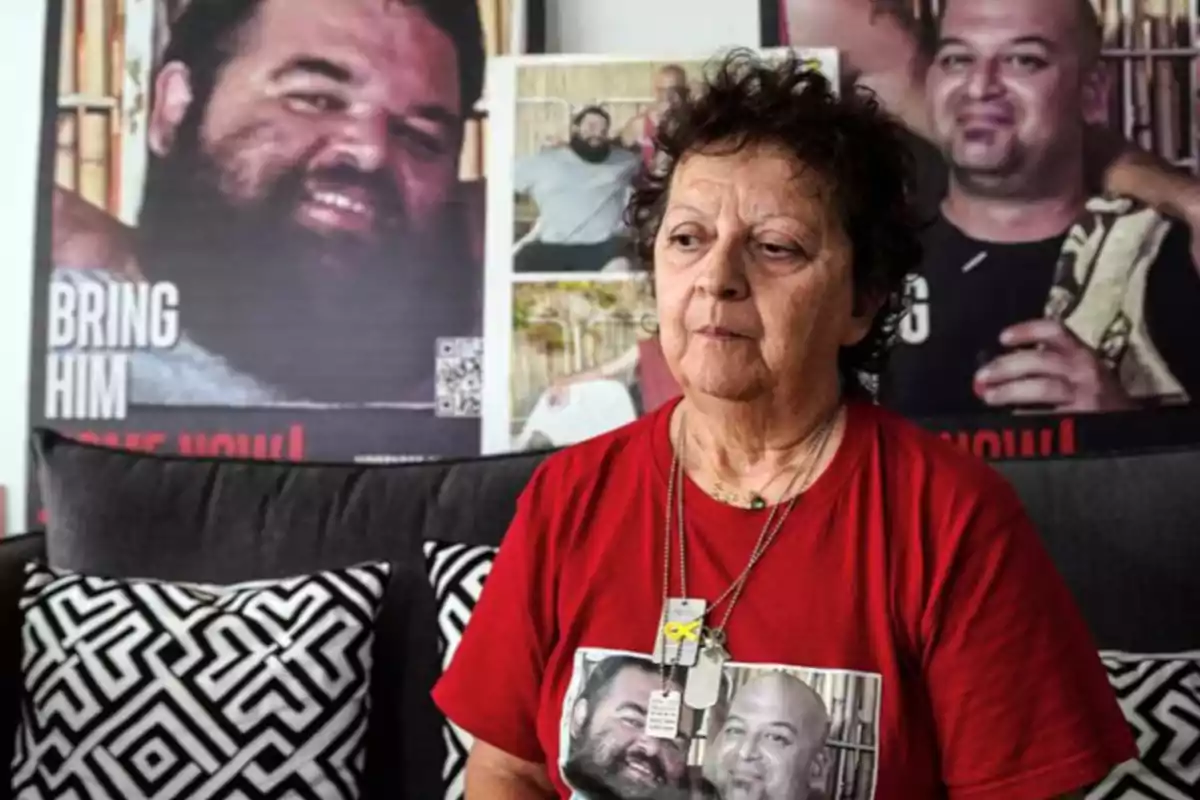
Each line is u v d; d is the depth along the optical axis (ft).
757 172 2.69
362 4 5.05
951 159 4.83
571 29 5.06
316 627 3.81
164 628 3.82
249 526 4.29
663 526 2.81
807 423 2.84
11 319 5.16
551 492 3.02
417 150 5.02
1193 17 4.78
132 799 3.61
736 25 4.98
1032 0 4.82
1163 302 4.75
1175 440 4.73
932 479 2.67
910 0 4.85
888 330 3.08
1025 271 4.81
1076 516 4.00
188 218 5.10
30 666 3.84
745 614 2.64
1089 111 4.80
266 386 5.06
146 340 5.10
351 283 5.04
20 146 5.18
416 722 3.99
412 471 4.39
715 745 2.55
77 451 4.48
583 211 4.95
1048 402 4.78
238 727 3.66
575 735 2.69
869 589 2.59
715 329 2.68
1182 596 3.86
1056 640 2.51
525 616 2.92
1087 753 2.44
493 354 4.97
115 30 5.13
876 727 2.49
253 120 5.08
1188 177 4.76
